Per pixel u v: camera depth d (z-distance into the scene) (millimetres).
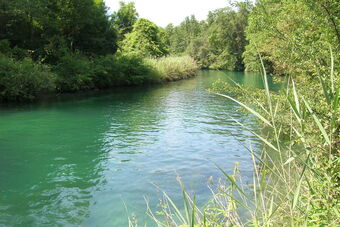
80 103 18047
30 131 11086
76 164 7762
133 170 7340
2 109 15352
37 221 5047
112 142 9789
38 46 24953
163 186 6371
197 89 27000
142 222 4914
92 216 5195
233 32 56781
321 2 4367
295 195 2072
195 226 2635
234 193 5336
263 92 5645
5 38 23531
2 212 5324
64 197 5914
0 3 21562
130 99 20344
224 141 9875
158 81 32469
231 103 18719
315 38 5094
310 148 2166
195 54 65875
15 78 17281
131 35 44688
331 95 2320
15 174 7070
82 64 23844
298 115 2217
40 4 23625
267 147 8578
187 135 10742
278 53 5824
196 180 6656
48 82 18672
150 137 10477
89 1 29281
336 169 2170
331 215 2176
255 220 2357
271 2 6648
